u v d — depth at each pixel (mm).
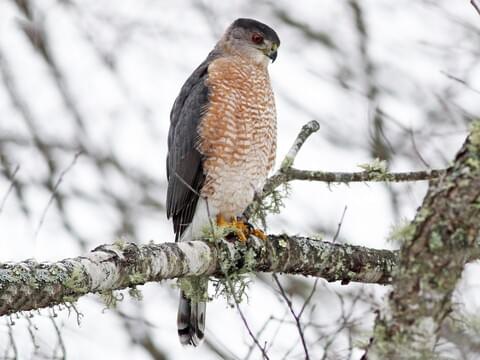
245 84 12820
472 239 6828
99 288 8211
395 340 6918
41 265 7777
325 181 10109
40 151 18391
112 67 19938
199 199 12711
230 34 13789
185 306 12227
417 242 6906
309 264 10336
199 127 12617
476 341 7543
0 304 7449
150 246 8953
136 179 18516
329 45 19625
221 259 9742
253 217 10961
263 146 12828
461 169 6859
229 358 12336
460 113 16750
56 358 9633
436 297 6855
